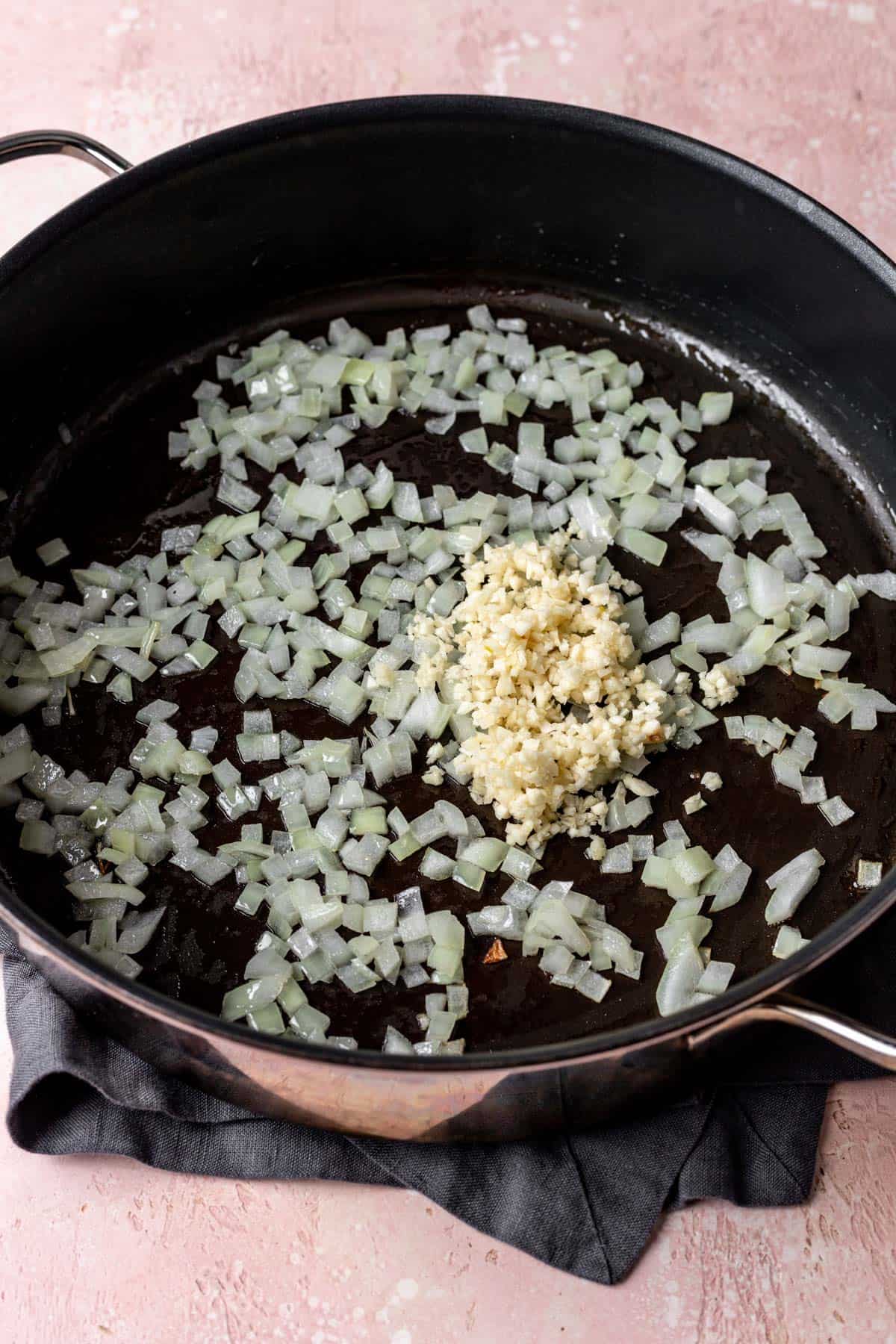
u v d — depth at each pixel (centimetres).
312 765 56
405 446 62
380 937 53
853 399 62
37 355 60
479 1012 53
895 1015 54
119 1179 53
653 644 58
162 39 71
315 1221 52
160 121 69
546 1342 51
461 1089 47
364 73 70
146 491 61
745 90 70
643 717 55
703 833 56
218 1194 53
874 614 60
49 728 57
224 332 65
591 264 65
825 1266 52
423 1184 51
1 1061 54
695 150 60
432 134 61
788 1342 51
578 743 54
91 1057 52
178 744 56
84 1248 52
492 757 54
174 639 58
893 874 48
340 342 64
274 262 64
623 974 53
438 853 55
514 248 65
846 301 60
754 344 64
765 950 54
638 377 64
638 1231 51
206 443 62
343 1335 51
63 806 55
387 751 56
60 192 68
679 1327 51
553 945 53
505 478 61
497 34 71
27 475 61
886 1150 53
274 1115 51
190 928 54
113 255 60
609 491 61
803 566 60
